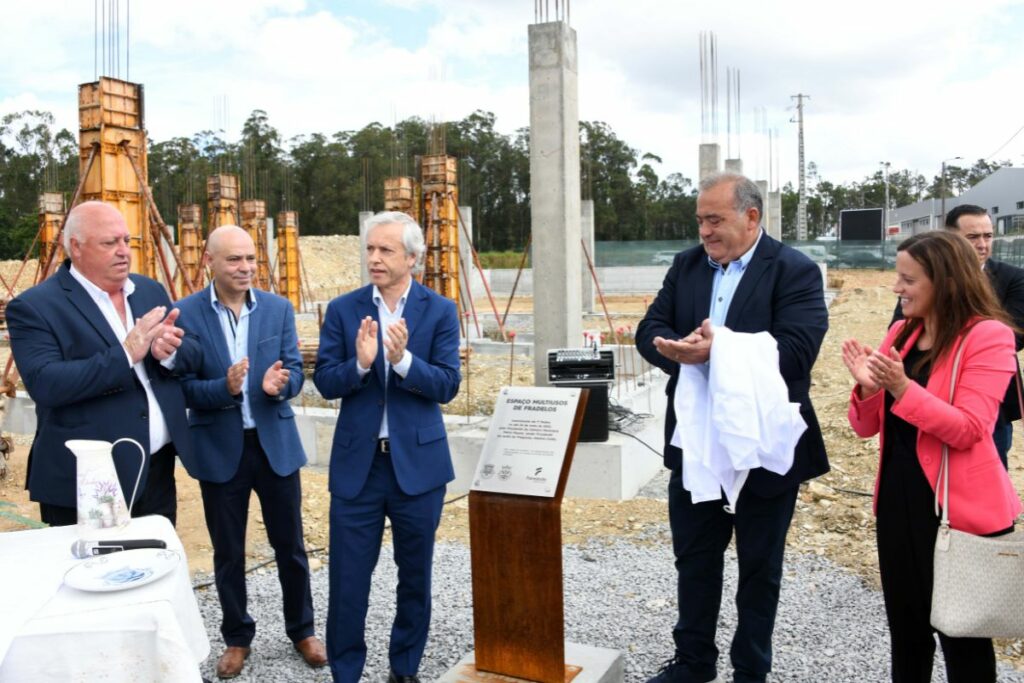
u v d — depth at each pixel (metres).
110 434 3.15
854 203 78.75
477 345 13.59
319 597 4.58
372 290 3.38
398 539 3.30
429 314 3.35
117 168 9.88
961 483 2.54
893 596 2.76
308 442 7.66
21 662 1.97
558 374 6.20
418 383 3.18
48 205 20.84
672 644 3.83
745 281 3.11
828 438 7.58
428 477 3.26
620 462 6.07
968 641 2.60
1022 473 6.50
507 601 2.96
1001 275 3.84
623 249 37.06
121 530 2.60
